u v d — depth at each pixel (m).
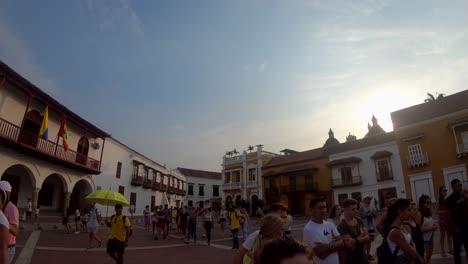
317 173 44.25
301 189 44.91
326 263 4.34
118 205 8.69
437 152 31.64
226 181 58.47
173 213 26.47
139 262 11.22
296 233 20.22
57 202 28.14
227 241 18.34
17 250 12.43
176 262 11.28
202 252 13.83
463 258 8.30
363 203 11.08
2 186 4.68
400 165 35.97
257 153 54.06
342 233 4.71
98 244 15.43
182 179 61.56
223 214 24.77
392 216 4.48
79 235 18.84
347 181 40.50
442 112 32.06
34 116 22.77
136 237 19.72
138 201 40.91
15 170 23.81
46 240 15.69
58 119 25.30
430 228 6.50
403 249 4.24
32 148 20.83
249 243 3.74
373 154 38.66
